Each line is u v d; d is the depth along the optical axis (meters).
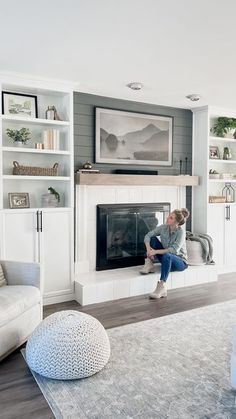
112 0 2.05
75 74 3.40
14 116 3.45
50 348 2.20
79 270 4.10
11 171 3.73
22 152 3.71
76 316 2.39
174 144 4.81
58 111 3.94
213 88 3.87
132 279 3.93
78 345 2.21
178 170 4.86
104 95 4.18
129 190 4.42
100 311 3.46
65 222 3.76
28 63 3.09
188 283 4.35
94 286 3.69
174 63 3.09
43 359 2.20
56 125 3.91
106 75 3.43
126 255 4.47
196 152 4.89
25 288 2.78
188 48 2.75
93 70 3.28
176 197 4.84
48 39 2.58
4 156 3.70
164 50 2.79
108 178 4.02
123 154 4.39
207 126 4.71
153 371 2.31
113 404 1.97
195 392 2.08
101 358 2.29
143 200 4.55
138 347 2.65
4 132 3.66
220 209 4.94
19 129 3.75
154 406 1.95
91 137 4.16
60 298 3.76
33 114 3.73
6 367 2.40
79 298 3.72
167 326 3.05
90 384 2.17
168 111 4.73
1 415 1.90
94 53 2.86
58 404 1.97
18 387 2.16
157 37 2.55
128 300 3.80
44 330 2.30
